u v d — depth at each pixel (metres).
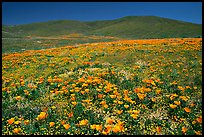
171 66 16.34
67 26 133.50
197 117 9.34
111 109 10.06
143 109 9.97
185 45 24.17
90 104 10.44
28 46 46.38
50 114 9.68
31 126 8.74
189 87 12.09
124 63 18.02
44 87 12.84
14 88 12.82
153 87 12.00
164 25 104.88
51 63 19.08
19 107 10.39
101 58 20.08
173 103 10.57
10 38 68.25
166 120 9.34
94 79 12.94
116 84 12.83
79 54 22.69
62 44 51.44
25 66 18.84
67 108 10.16
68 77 14.13
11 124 8.94
